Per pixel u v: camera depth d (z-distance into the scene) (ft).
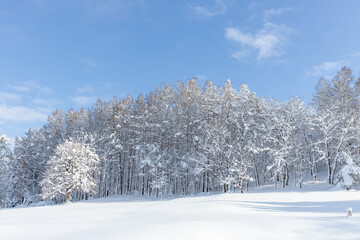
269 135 151.43
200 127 148.97
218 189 166.61
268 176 175.94
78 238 30.25
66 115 214.69
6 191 176.86
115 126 178.40
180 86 166.91
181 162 148.36
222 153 148.46
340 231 32.32
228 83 161.17
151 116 168.14
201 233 31.63
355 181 113.09
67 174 132.26
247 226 35.29
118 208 83.76
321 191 110.83
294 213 48.47
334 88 153.79
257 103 168.86
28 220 51.49
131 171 180.45
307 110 150.20
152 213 53.16
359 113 144.77
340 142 136.56
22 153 195.83
